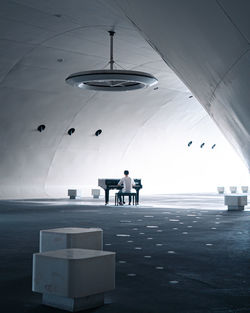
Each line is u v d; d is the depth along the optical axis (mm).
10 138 37125
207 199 39844
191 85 16609
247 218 19891
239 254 10195
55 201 35250
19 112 35500
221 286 7105
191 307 5922
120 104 40594
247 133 13453
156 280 7547
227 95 12812
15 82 32219
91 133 42406
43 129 38375
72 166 43844
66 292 5668
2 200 36719
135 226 16328
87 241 7855
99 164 46219
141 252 10445
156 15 13227
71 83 27922
